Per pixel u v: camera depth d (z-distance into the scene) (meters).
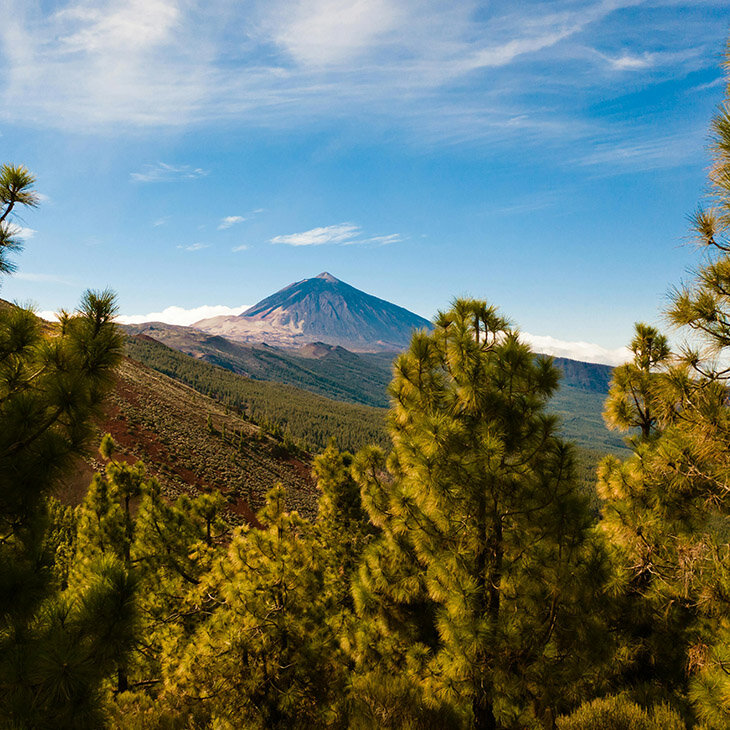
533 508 5.73
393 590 6.81
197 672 7.07
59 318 4.32
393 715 6.30
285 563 7.85
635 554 6.22
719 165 4.54
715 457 5.01
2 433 3.76
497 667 5.36
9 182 4.39
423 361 6.42
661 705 6.23
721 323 4.60
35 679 3.20
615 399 8.55
